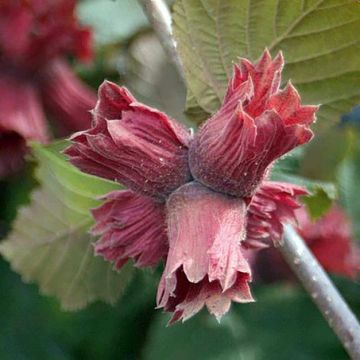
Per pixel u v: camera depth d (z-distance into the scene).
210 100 0.46
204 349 0.56
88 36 0.55
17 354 0.56
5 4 0.54
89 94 0.56
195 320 0.56
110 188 0.48
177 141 0.41
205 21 0.45
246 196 0.41
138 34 0.60
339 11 0.44
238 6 0.44
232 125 0.39
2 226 0.56
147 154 0.40
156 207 0.41
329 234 0.54
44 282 0.51
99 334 0.56
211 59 0.45
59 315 0.56
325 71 0.45
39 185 0.51
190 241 0.39
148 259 0.42
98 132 0.40
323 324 0.56
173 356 0.55
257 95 0.39
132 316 0.56
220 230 0.39
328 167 0.57
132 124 0.40
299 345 0.56
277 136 0.39
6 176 0.56
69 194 0.49
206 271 0.38
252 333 0.56
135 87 0.60
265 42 0.45
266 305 0.57
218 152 0.40
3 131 0.53
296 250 0.44
